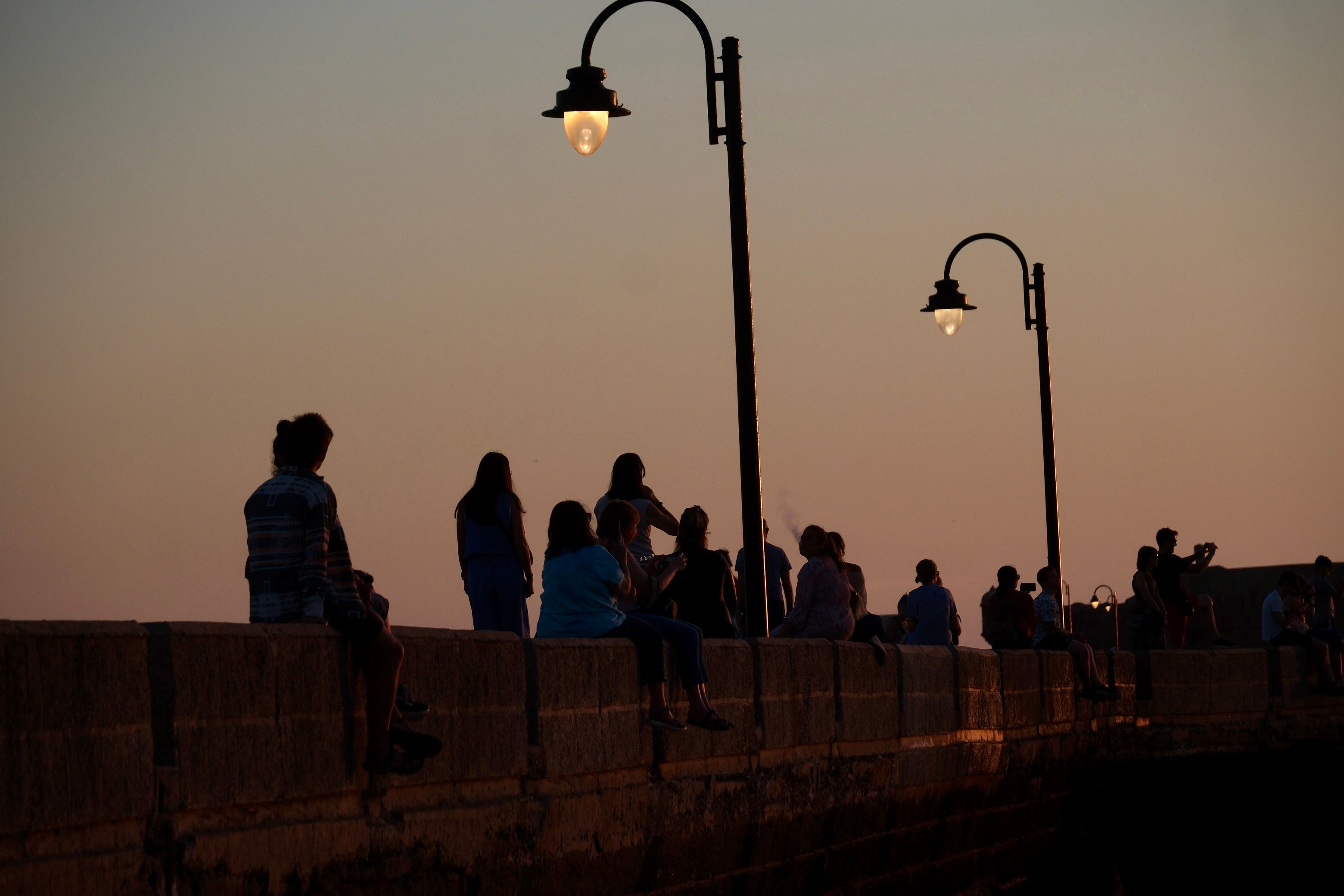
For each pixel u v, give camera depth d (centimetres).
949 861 4631
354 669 2184
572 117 3841
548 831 2608
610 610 2942
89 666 1717
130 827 1777
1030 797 5338
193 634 1873
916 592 5256
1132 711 6394
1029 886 5362
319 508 2112
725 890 3303
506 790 2533
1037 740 5397
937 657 4522
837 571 3991
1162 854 6378
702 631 3378
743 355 3972
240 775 1942
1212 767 6600
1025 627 5859
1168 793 6500
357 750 2180
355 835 2147
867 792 3941
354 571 2216
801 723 3628
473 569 3020
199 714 1880
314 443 2161
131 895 1759
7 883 1594
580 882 2739
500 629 2995
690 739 3122
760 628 3894
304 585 2094
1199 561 7600
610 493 3516
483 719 2475
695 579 3425
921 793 4316
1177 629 6962
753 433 3950
